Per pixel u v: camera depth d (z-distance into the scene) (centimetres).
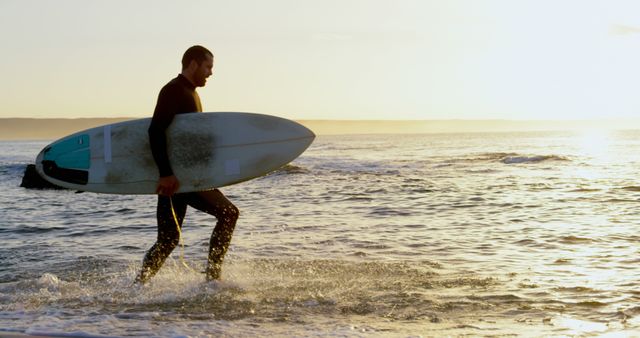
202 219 1130
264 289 551
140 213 1315
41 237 973
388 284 575
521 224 1032
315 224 1063
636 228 957
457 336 396
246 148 560
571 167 2800
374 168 3067
